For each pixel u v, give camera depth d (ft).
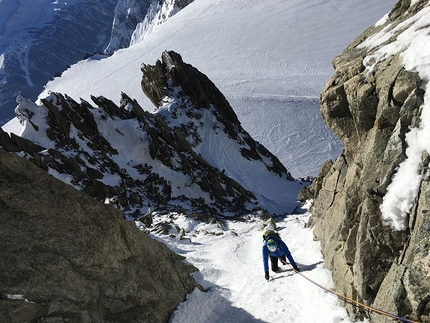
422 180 15.85
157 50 424.05
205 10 490.08
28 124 77.20
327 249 25.68
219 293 25.80
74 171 70.33
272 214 82.74
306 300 22.36
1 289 15.44
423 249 14.85
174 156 85.81
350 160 26.00
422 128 16.42
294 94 252.62
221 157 104.94
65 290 16.99
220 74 328.49
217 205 80.07
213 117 111.14
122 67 399.44
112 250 19.72
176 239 44.80
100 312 18.37
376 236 17.58
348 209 21.88
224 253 38.63
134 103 96.84
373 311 17.60
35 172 17.65
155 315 20.54
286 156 171.01
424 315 14.66
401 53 19.06
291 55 350.84
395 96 17.88
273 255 26.86
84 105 85.66
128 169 81.35
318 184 43.42
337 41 366.22
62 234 17.65
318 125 193.98
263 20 431.84
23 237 16.56
